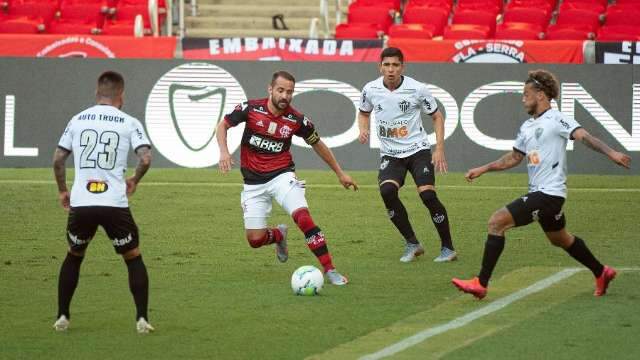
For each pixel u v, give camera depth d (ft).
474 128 174.60
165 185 159.43
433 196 103.60
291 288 90.48
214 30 223.30
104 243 112.68
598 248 111.34
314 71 175.63
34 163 177.88
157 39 180.65
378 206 141.79
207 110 176.86
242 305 83.66
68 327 75.87
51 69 177.17
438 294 87.97
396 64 103.40
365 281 93.76
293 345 70.85
